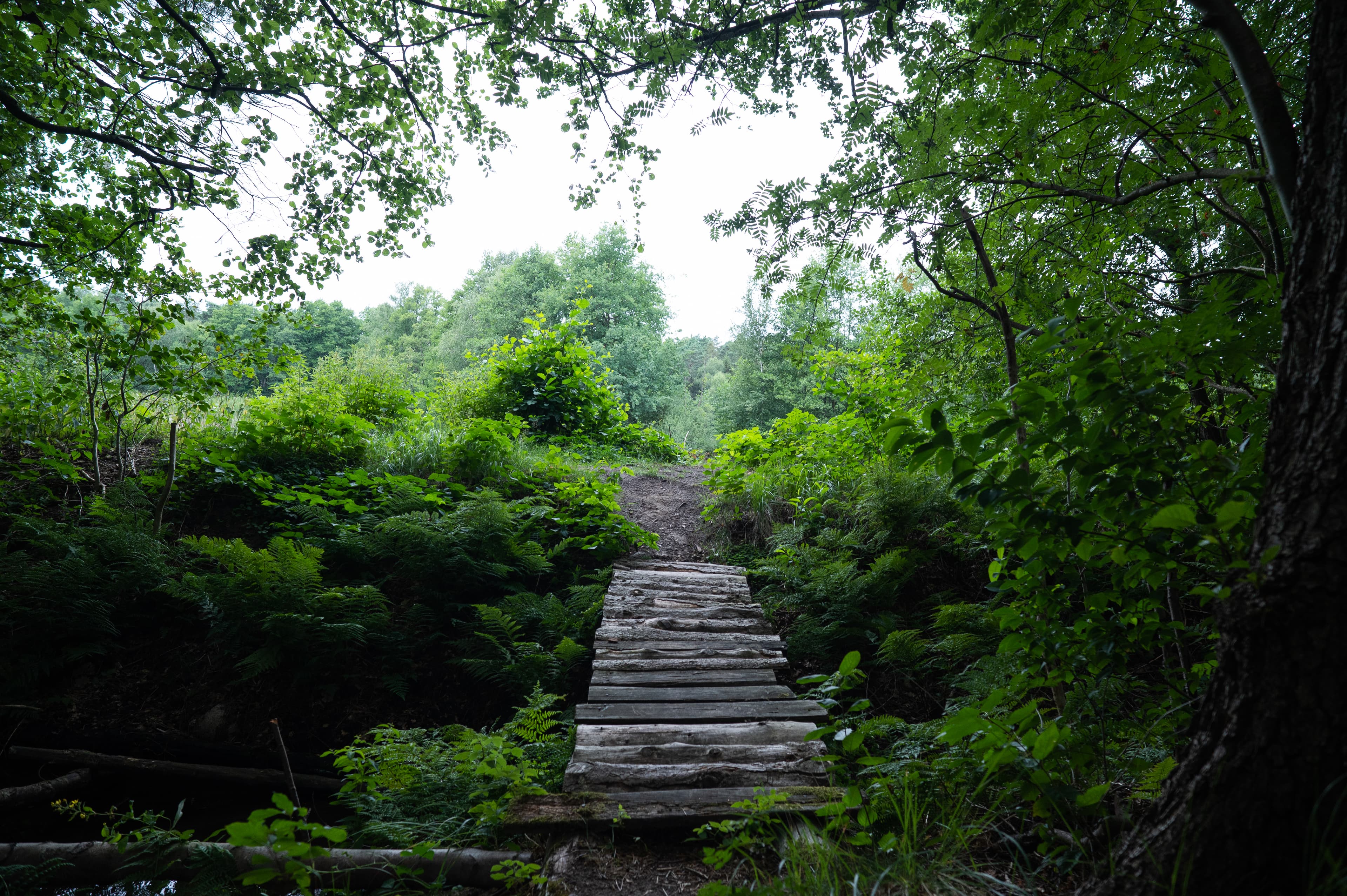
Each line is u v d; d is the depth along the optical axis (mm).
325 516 6168
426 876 2871
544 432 11109
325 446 7668
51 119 5488
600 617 5652
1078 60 2639
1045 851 2273
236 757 4684
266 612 5098
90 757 4457
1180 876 1524
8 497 6191
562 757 3875
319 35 6008
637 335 25656
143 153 5371
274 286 6578
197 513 6758
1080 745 2297
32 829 4133
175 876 3057
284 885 2951
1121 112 2699
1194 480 1904
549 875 2695
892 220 3041
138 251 6363
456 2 5465
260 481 6672
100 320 6215
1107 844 2068
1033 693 3492
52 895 3023
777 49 4188
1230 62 2377
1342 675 1377
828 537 6125
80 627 5004
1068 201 2982
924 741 3148
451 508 6961
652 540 7094
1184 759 1669
